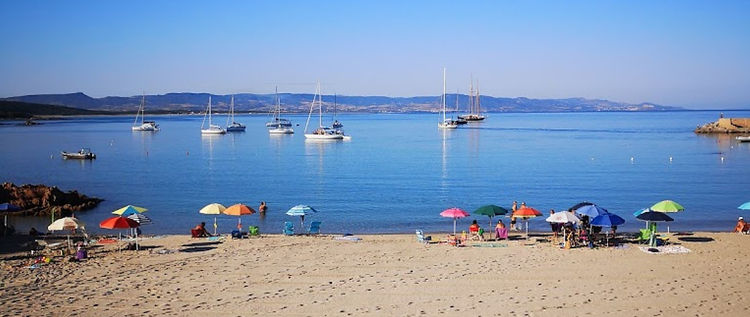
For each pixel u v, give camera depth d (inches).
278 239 1273.4
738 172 2770.7
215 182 2549.2
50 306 797.2
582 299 810.2
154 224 1625.2
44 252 1155.9
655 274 936.9
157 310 783.7
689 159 3393.2
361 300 821.9
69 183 2541.8
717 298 806.5
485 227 1555.1
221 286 894.4
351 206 1905.8
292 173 2876.5
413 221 1647.4
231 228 1571.1
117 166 3272.6
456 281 911.7
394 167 3107.8
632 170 2881.4
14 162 3513.8
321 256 1089.4
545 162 3307.1
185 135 6747.1
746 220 1616.6
